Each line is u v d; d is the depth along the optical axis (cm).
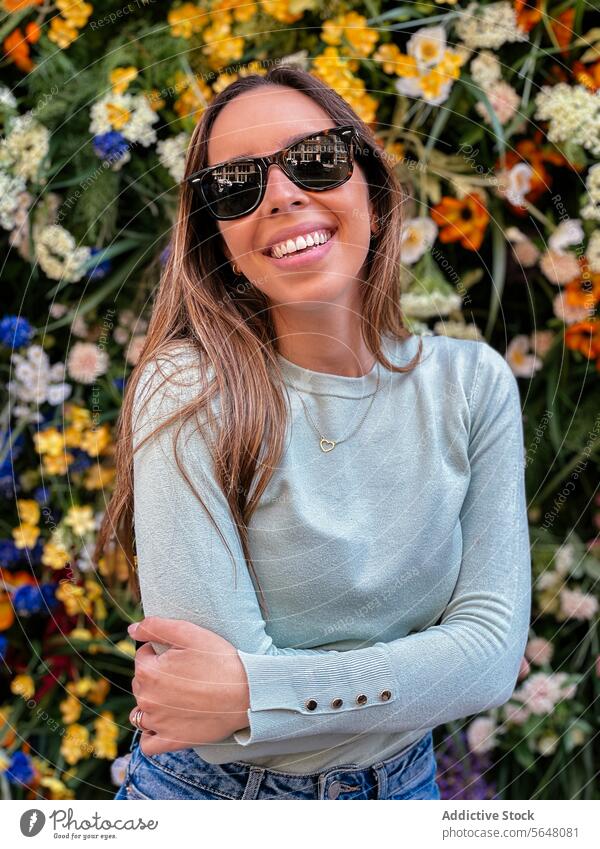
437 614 91
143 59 141
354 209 86
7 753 151
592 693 158
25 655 157
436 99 140
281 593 85
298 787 87
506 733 154
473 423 92
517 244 151
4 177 142
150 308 154
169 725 79
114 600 138
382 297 94
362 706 80
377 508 87
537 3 142
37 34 142
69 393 154
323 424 87
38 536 156
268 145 85
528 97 146
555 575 155
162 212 151
